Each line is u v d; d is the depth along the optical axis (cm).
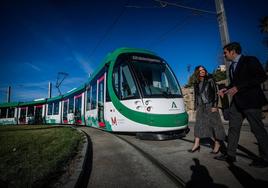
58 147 568
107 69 873
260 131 321
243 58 345
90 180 330
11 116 2748
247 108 327
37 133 1073
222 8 1040
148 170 365
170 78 774
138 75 712
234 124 359
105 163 421
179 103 692
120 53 813
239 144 521
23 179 308
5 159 460
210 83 448
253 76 325
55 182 299
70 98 1770
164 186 294
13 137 915
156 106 651
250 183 284
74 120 1570
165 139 634
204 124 452
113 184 310
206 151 473
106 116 845
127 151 519
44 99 2403
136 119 679
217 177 312
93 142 688
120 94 754
